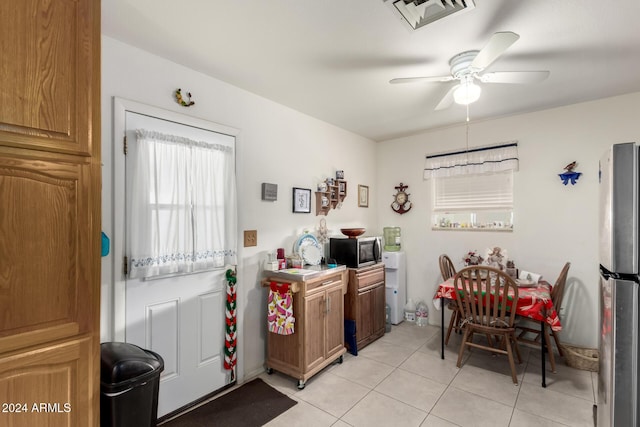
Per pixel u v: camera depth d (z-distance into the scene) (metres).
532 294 2.50
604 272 1.16
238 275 2.50
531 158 3.17
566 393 2.30
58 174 1.17
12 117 1.07
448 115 3.26
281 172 2.92
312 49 1.97
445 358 2.90
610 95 2.73
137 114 1.95
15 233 1.08
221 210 2.37
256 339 2.65
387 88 2.56
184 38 1.85
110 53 1.84
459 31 1.77
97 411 1.25
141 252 1.93
